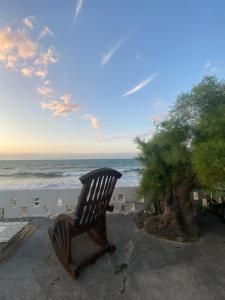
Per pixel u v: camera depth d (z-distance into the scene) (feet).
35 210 17.21
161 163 14.26
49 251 11.07
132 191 18.52
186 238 12.46
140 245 11.89
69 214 9.11
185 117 13.10
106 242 11.25
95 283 8.43
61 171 106.93
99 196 10.20
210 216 16.83
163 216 14.15
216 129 10.50
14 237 12.81
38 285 8.29
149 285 8.27
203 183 11.58
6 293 7.81
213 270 9.30
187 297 7.56
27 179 81.56
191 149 12.25
